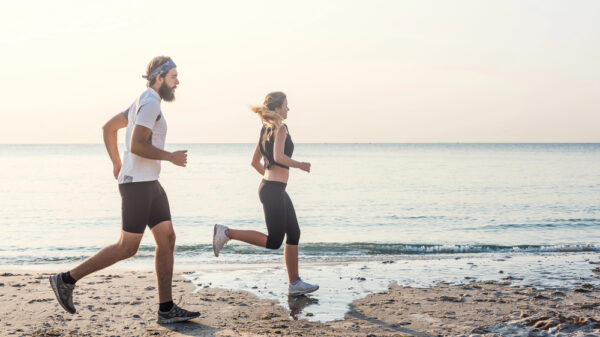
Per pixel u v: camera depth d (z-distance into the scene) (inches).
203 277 239.5
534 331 150.2
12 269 293.9
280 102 178.4
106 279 232.7
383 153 4591.5
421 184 1095.6
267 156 183.6
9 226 528.4
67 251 380.2
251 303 187.9
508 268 266.7
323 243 394.3
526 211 649.6
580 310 176.1
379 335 147.3
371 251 361.1
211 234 473.1
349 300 193.8
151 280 230.7
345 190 960.3
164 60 145.4
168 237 153.3
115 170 154.8
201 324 158.1
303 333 148.9
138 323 158.1
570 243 409.4
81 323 157.3
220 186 1059.9
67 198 814.5
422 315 171.8
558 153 4488.2
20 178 1304.1
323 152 5078.7
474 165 2073.1
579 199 789.2
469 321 163.5
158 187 149.2
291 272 198.4
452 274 249.8
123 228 144.6
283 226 183.3
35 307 176.4
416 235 469.4
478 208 680.4
